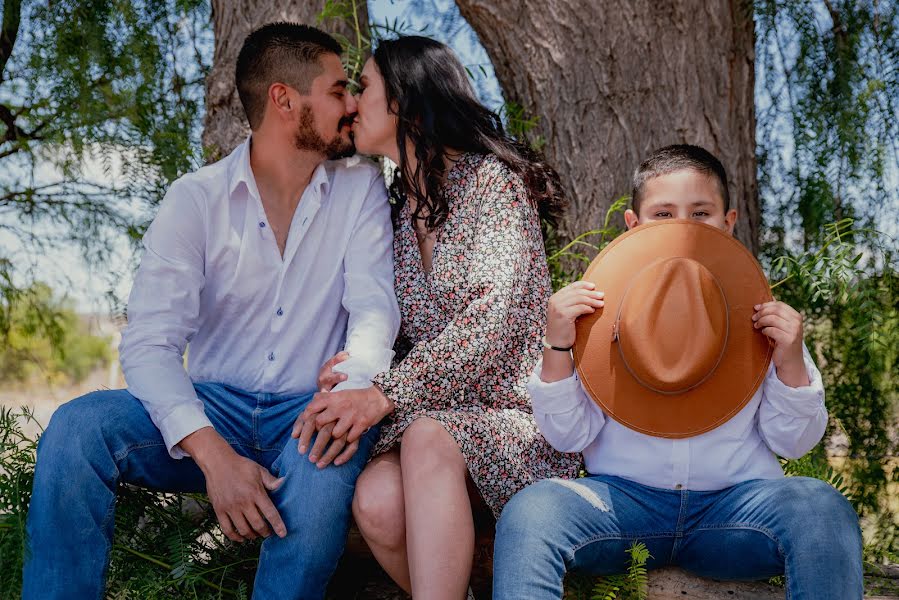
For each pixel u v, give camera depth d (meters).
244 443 2.14
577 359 1.97
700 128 2.94
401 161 2.21
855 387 2.89
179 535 2.06
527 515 1.73
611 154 2.95
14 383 4.41
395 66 2.21
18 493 1.97
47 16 3.26
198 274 2.13
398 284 2.18
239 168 2.18
